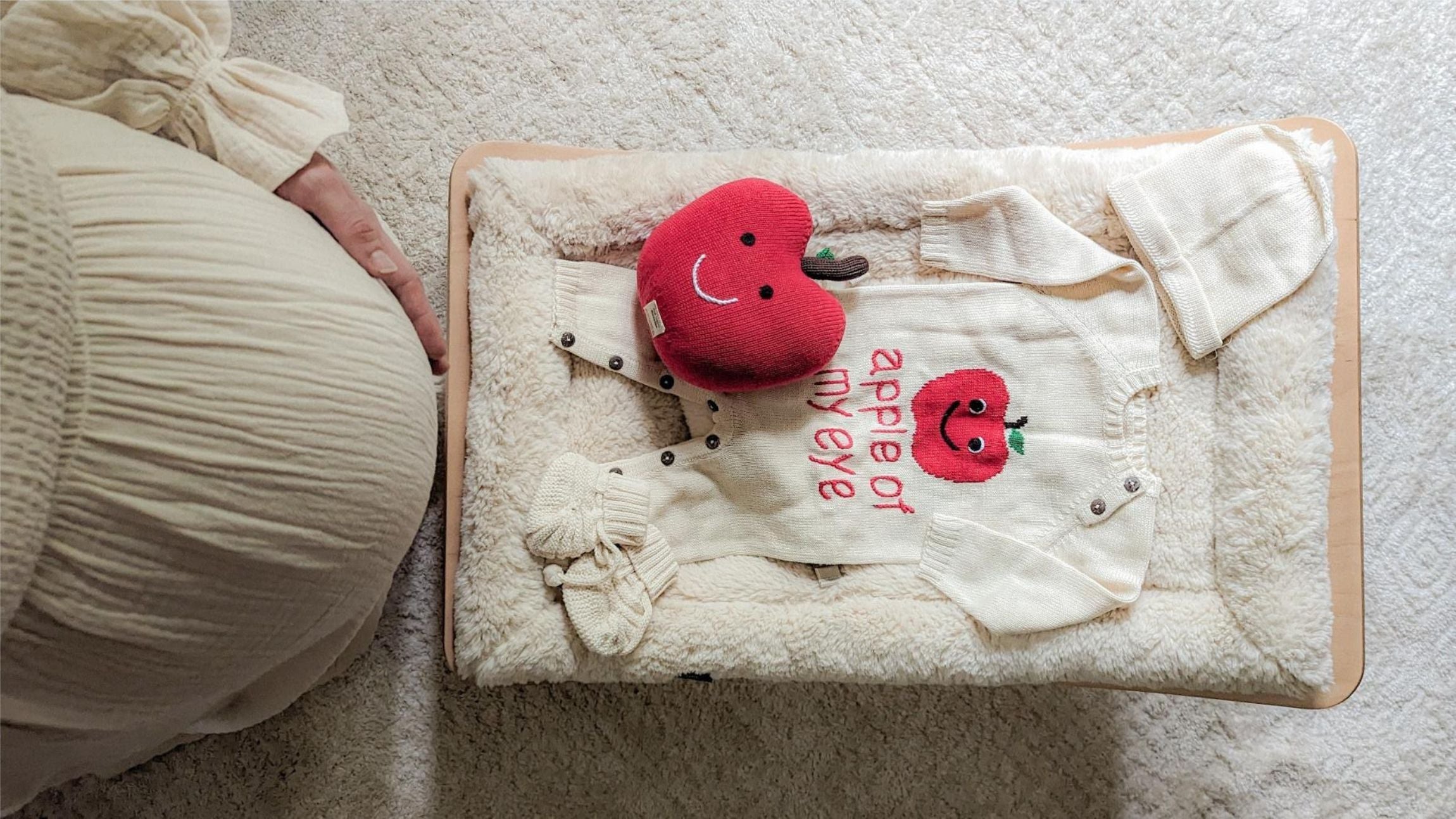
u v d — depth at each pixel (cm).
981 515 79
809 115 102
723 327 71
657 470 80
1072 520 78
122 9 58
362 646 92
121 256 51
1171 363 79
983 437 79
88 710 56
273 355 54
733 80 103
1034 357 78
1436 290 99
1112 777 97
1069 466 77
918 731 98
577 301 80
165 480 50
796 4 103
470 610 77
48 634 50
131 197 53
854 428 80
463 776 98
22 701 52
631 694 98
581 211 79
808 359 73
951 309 80
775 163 80
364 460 59
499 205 78
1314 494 75
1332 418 76
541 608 78
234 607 56
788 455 79
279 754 97
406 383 64
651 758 98
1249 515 75
